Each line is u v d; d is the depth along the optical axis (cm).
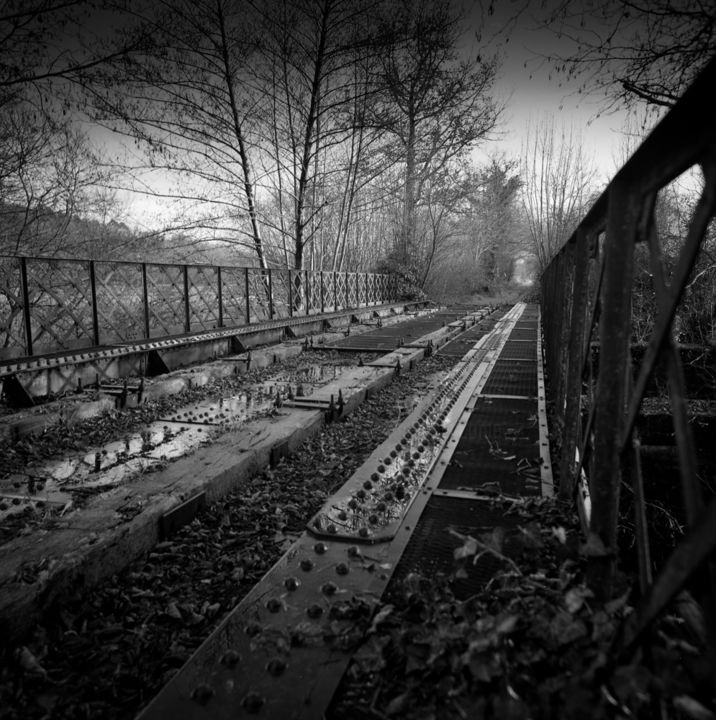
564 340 491
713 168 121
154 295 1077
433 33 1906
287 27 1783
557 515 327
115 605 308
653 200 175
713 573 120
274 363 1102
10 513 399
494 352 1129
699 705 133
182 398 776
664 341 157
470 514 343
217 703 189
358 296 2377
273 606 243
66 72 1080
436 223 3116
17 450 546
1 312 863
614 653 168
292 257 2459
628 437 195
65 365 747
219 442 543
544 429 524
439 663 192
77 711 225
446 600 239
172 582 334
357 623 228
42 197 1255
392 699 187
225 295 1337
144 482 432
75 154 1277
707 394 736
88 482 463
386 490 384
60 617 290
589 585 216
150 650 267
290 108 1864
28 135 1171
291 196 1972
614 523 216
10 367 680
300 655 211
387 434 638
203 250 1792
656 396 750
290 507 441
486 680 173
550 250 3409
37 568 296
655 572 552
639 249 879
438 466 430
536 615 200
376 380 849
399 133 2161
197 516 418
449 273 3984
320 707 184
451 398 676
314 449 591
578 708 153
